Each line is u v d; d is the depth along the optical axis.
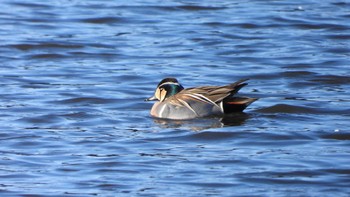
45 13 27.72
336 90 20.14
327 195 13.36
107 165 14.67
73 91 19.77
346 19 27.38
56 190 13.54
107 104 18.89
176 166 14.65
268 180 13.98
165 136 16.42
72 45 24.12
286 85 20.64
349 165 14.62
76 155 15.20
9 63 22.45
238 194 13.38
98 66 22.27
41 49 23.83
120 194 13.38
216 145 15.91
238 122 17.42
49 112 17.98
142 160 14.94
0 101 18.81
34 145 15.76
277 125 17.14
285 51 23.88
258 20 27.14
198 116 17.80
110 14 27.64
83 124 17.23
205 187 13.68
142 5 28.84
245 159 14.99
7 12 27.81
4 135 16.33
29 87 20.12
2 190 13.50
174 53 23.61
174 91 18.31
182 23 26.86
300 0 30.14
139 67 22.19
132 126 17.19
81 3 29.22
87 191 13.51
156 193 13.41
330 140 16.12
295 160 14.91
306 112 18.20
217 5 29.05
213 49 24.09
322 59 22.97
